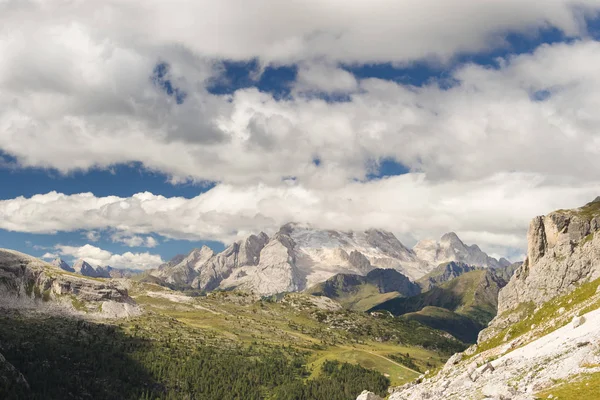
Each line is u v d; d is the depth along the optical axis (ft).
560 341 480.64
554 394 331.16
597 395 306.96
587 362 366.22
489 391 402.31
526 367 427.33
